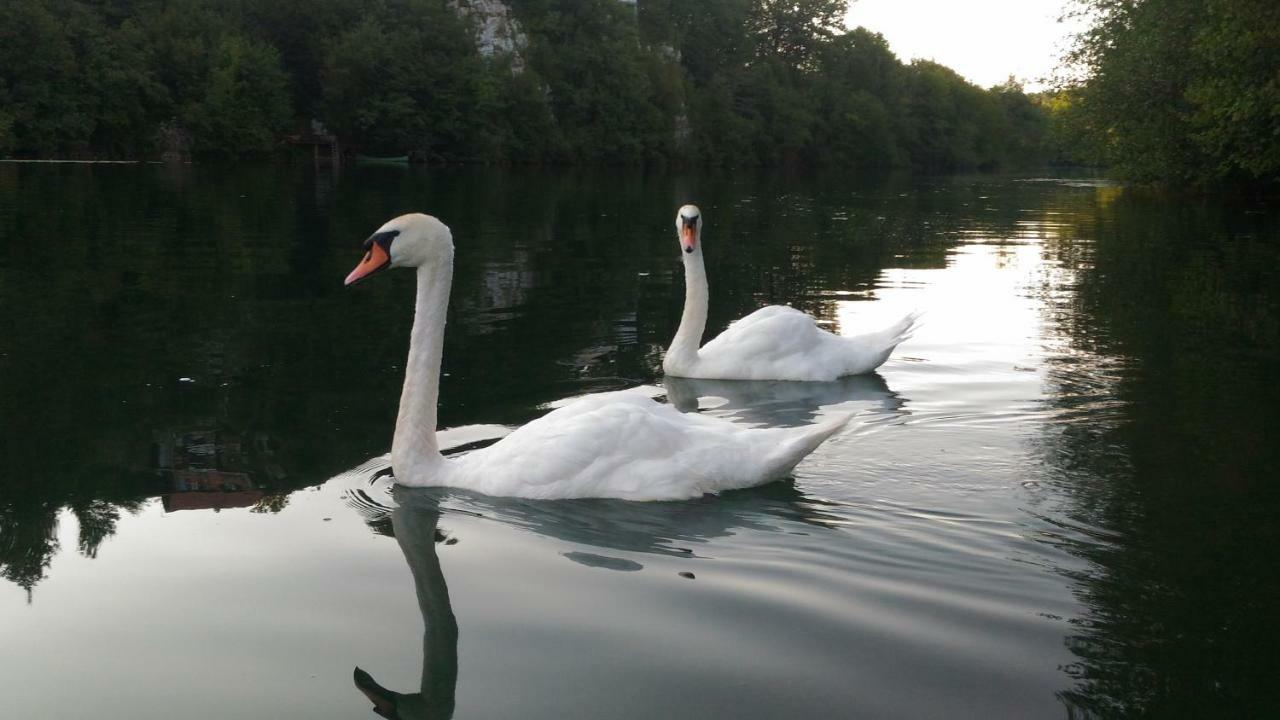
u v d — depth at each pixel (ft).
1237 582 16.87
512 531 19.03
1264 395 29.99
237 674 13.65
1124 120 130.72
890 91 367.04
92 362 32.58
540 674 13.65
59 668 13.76
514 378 31.89
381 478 22.08
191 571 16.98
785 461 21.79
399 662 13.98
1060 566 17.46
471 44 267.59
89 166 168.35
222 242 65.98
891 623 15.20
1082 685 13.43
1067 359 35.58
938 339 39.73
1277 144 109.81
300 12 255.50
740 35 367.25
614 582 16.66
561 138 276.82
